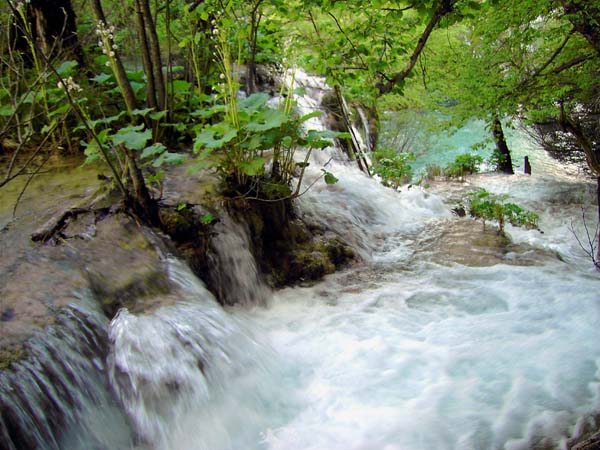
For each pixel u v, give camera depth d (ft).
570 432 11.32
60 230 14.78
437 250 21.39
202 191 17.89
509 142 48.37
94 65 24.59
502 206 24.53
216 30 18.03
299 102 30.60
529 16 25.52
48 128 16.37
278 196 19.02
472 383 13.14
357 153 30.42
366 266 19.94
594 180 37.40
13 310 11.62
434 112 44.21
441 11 16.43
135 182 15.40
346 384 13.28
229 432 11.69
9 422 9.31
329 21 27.30
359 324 15.99
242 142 17.21
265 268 18.19
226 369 12.76
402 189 29.91
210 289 15.96
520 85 30.60
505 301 17.25
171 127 22.06
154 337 12.20
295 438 11.59
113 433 10.98
